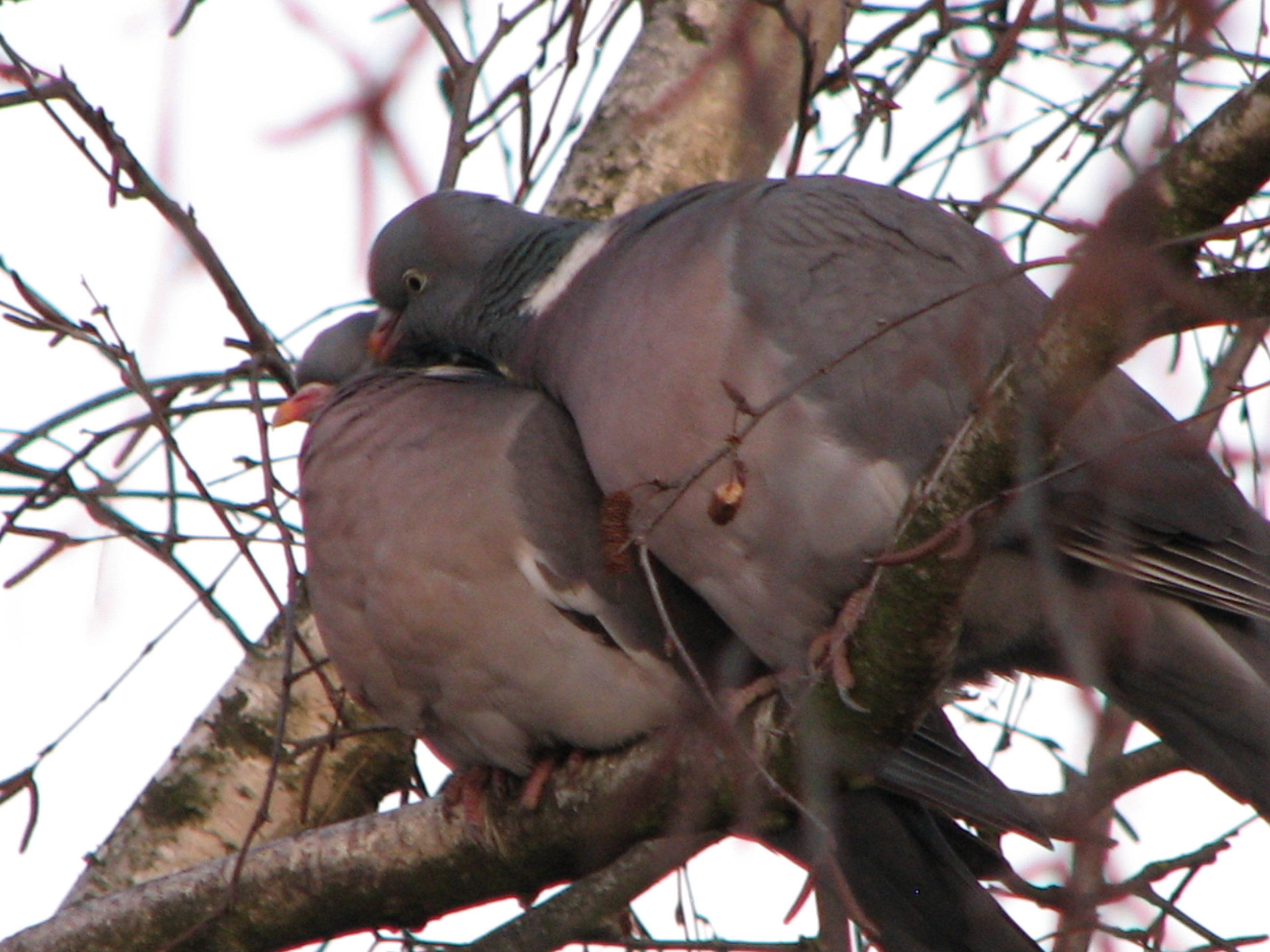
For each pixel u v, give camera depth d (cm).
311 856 831
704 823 791
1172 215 632
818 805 639
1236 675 827
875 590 710
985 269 790
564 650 854
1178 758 959
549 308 980
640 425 848
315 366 1081
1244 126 620
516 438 886
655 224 924
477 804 842
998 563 825
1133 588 785
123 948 821
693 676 783
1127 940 633
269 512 830
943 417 820
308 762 1031
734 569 848
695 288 847
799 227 859
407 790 1016
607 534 707
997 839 947
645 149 1154
